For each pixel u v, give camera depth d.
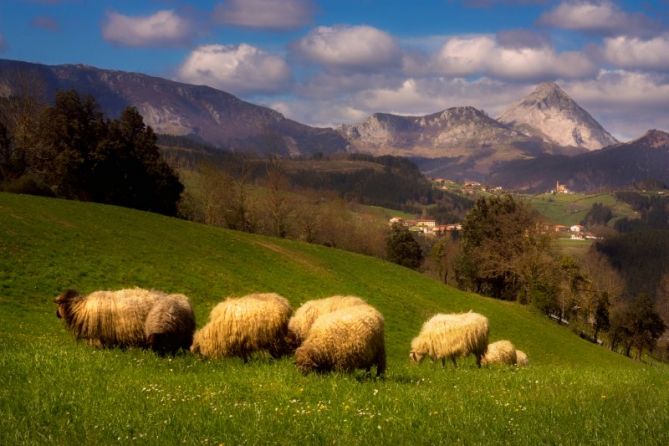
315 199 124.44
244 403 11.34
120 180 83.12
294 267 57.69
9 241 38.84
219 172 105.50
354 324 15.38
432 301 63.91
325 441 9.30
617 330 108.12
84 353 15.73
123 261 42.44
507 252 102.25
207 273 46.34
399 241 127.50
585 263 144.25
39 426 9.35
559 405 12.12
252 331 17.45
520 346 58.12
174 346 17.95
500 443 9.21
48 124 80.31
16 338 18.30
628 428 10.01
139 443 8.80
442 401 12.30
